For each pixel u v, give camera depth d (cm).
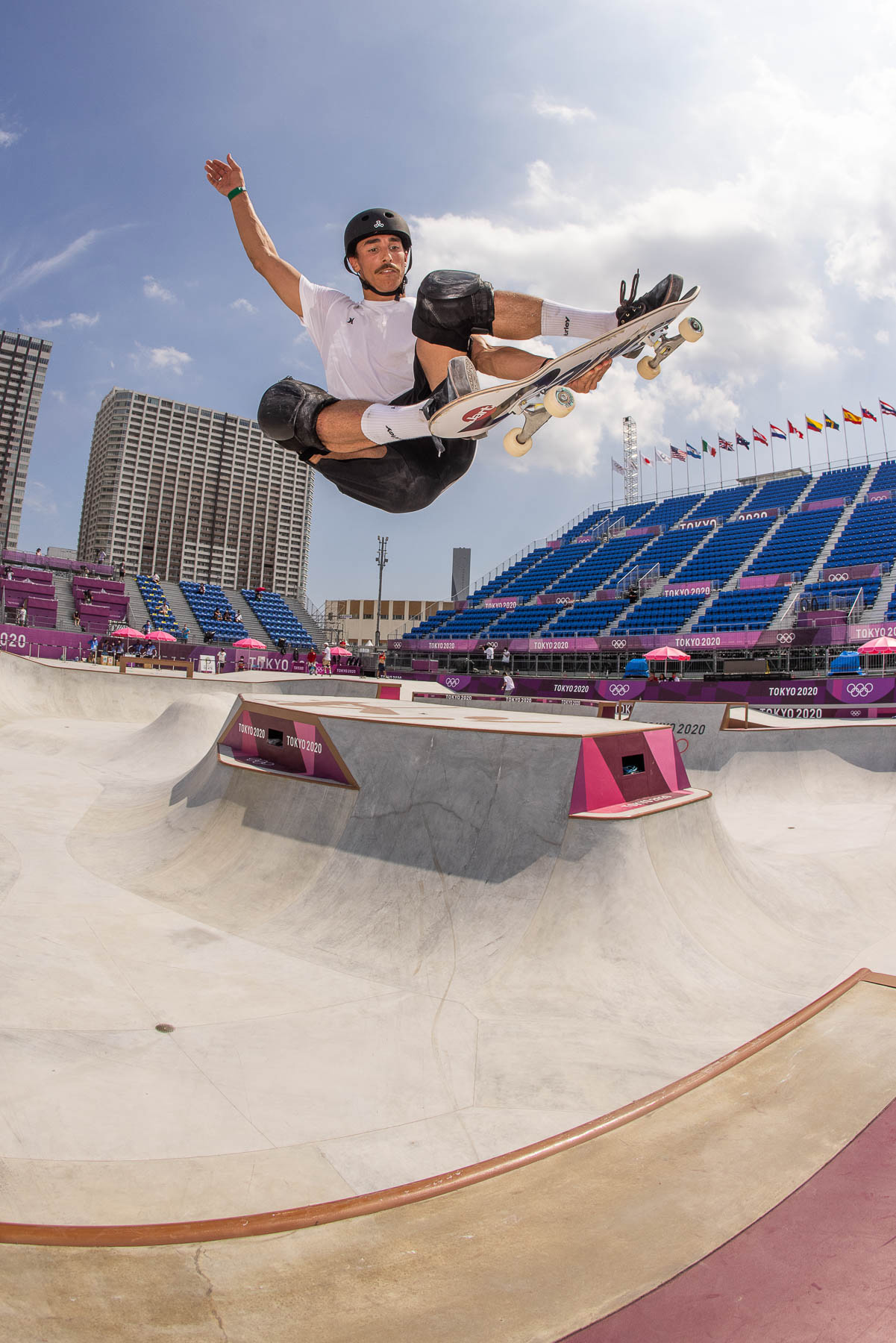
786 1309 241
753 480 5006
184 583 4469
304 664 3189
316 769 780
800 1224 286
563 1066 431
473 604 4409
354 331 496
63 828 884
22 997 455
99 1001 468
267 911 653
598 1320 234
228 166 529
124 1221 274
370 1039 451
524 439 471
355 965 562
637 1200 300
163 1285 242
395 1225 280
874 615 2658
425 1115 375
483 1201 297
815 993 555
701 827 730
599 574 4050
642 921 591
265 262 527
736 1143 344
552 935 574
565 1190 306
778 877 823
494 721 809
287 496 10225
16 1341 211
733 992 550
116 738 1530
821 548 3397
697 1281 253
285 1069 407
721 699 2214
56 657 2712
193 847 788
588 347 421
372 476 521
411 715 880
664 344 456
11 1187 286
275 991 509
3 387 8006
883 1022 486
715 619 3044
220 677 2086
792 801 1326
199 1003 481
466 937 582
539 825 632
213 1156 324
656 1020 501
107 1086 369
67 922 596
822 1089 396
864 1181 314
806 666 2505
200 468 9756
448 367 448
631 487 6594
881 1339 229
